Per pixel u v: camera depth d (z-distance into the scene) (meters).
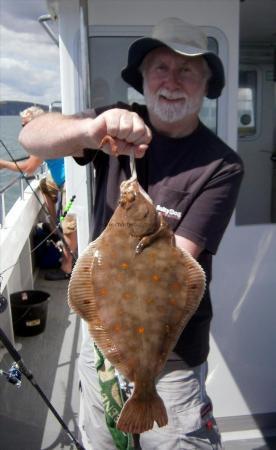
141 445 1.13
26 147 1.07
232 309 1.61
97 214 1.17
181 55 1.03
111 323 0.76
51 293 2.90
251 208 2.30
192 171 1.03
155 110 1.06
